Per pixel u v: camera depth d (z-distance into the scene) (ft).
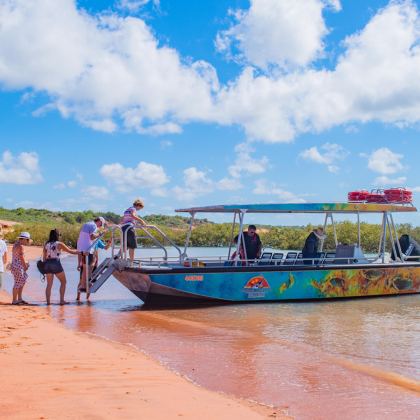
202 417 14.07
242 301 39.40
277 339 26.43
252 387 18.24
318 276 41.63
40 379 16.80
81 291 39.52
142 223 39.91
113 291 47.44
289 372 20.24
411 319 32.63
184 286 37.52
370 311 36.06
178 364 21.17
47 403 14.34
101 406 14.34
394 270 44.93
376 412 15.84
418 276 46.16
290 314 34.60
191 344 25.05
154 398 15.48
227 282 38.86
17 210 244.63
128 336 26.73
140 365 19.65
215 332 28.14
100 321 31.04
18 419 12.96
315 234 44.52
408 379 19.49
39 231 150.30
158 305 38.22
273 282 40.29
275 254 43.34
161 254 85.56
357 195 45.65
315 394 17.54
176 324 30.53
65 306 36.94
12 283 52.49
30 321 28.89
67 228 153.69
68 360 19.72
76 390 15.76
